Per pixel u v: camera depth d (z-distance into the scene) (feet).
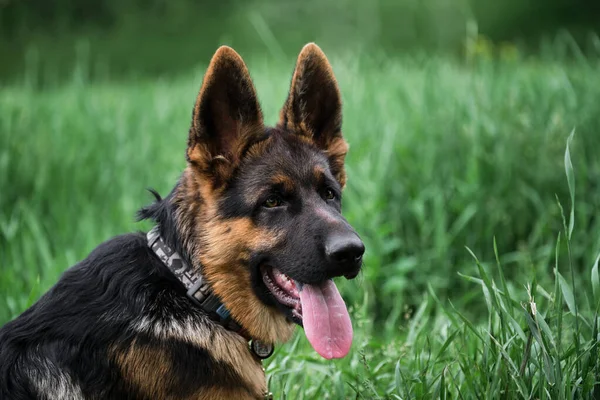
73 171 23.53
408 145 21.62
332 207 11.23
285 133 11.76
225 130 11.40
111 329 10.20
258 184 10.97
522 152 20.51
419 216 18.99
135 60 70.23
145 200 21.61
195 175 11.12
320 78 12.16
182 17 82.79
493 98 22.90
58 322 10.37
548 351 10.57
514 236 19.34
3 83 51.52
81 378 10.06
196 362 10.34
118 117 28.02
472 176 19.88
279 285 11.16
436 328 14.89
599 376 10.84
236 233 10.91
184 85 38.93
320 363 13.80
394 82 26.91
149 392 10.21
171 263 10.91
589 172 19.69
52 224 20.88
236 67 11.21
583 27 71.05
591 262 16.21
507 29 72.23
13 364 10.20
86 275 10.75
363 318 14.85
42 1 79.10
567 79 22.75
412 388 12.07
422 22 69.67
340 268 10.43
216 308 11.02
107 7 83.61
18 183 22.82
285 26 72.08
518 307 11.75
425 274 18.37
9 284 16.26
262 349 11.61
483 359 11.30
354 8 70.90
